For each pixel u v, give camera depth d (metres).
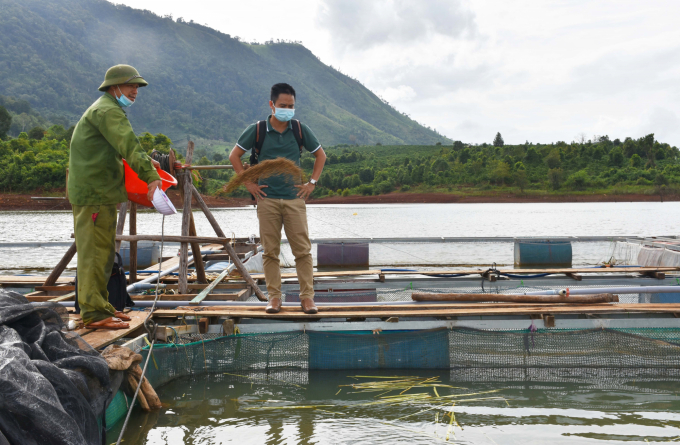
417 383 3.87
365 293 5.21
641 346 4.15
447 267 10.18
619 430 2.94
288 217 4.27
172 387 3.77
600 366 4.15
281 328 4.30
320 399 3.52
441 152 127.19
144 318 4.02
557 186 93.38
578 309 4.32
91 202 3.54
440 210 46.38
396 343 4.19
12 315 2.40
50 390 1.96
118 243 5.46
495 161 104.12
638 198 85.69
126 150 3.36
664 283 6.77
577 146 112.56
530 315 4.42
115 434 2.90
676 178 91.06
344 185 107.81
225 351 4.10
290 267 10.20
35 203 50.09
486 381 3.92
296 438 2.85
